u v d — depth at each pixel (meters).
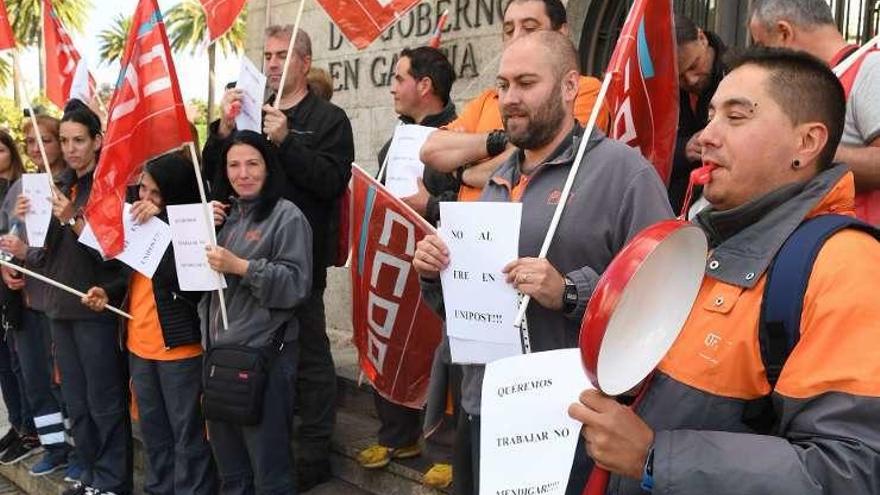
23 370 4.48
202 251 3.11
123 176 3.32
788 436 1.23
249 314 3.13
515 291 1.84
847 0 3.71
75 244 3.75
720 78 2.88
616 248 1.88
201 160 3.77
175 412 3.52
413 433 3.65
